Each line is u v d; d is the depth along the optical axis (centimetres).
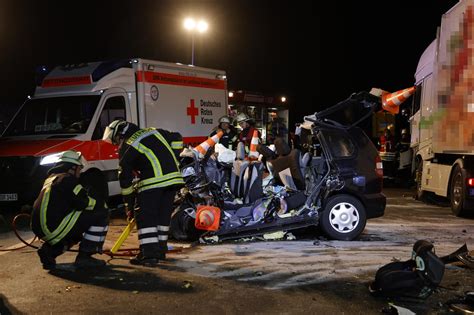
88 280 569
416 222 998
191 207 767
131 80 1077
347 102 795
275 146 805
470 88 1055
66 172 622
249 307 493
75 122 1024
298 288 550
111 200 1145
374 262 655
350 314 481
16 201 966
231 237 754
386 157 1942
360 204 789
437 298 524
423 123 1345
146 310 481
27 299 508
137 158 632
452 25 1082
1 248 734
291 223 765
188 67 1208
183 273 597
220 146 799
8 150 970
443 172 1180
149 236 625
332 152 789
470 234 874
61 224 589
